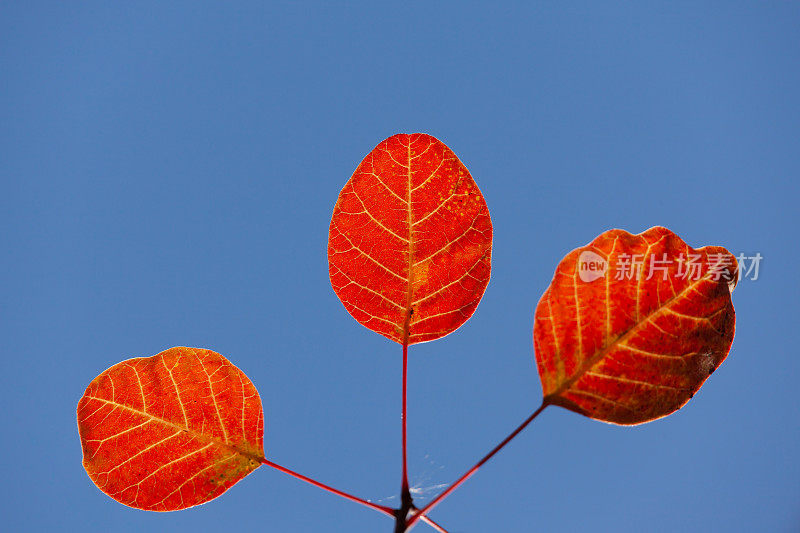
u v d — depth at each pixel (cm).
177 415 43
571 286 42
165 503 43
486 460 41
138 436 43
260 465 43
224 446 43
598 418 42
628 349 42
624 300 42
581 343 42
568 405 42
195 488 43
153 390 43
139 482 43
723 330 42
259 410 43
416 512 41
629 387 42
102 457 43
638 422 42
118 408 43
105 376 43
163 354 43
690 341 42
